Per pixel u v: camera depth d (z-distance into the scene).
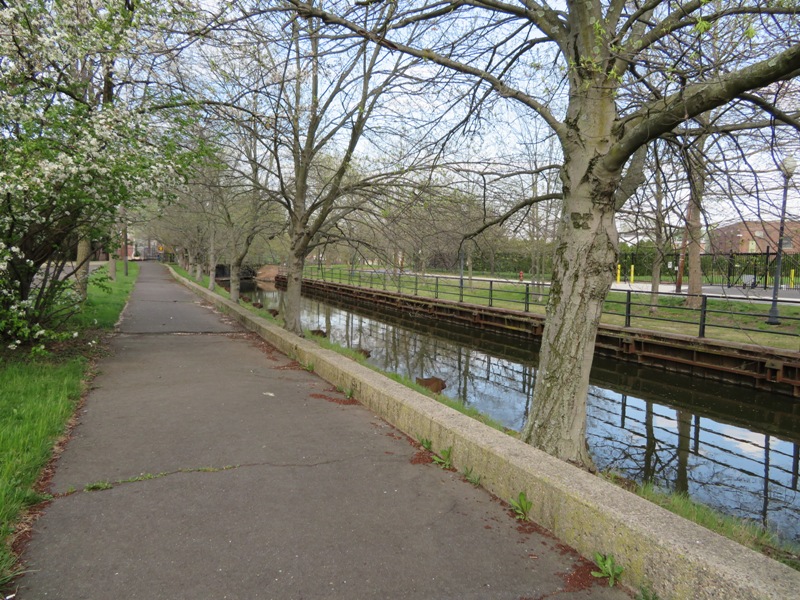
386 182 9.77
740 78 3.55
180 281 30.78
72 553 2.93
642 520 2.82
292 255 11.65
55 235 7.79
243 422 5.43
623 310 19.55
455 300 24.88
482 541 3.18
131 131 7.66
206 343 10.69
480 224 8.92
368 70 9.40
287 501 3.65
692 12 4.80
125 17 7.01
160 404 6.02
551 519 3.31
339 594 2.62
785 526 6.04
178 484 3.88
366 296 31.56
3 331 7.71
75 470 4.09
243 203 18.91
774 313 14.16
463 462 4.23
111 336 10.95
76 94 7.84
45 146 6.51
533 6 5.35
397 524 3.36
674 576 2.54
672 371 13.50
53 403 5.39
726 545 2.59
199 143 8.93
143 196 8.12
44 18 7.05
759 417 10.51
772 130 4.62
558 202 15.99
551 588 2.73
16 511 3.29
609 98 4.72
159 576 2.74
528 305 20.92
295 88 11.12
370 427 5.39
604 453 8.38
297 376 7.86
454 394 11.41
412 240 9.66
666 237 6.03
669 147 5.99
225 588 2.65
